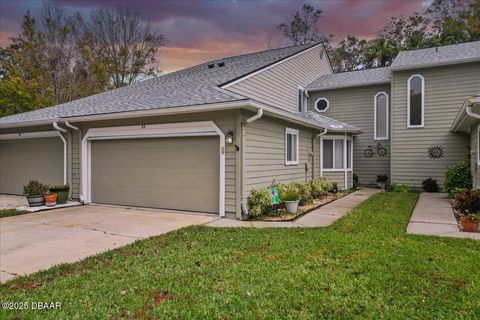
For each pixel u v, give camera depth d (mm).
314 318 3002
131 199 9352
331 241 5445
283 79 13523
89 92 25062
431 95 13195
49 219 7641
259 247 5203
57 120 9914
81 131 10148
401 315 3018
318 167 13312
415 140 13445
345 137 13906
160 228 6719
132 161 9328
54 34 24719
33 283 3896
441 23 27016
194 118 8148
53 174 11023
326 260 4492
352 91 15781
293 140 10797
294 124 10680
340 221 7168
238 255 4805
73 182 10391
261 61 13156
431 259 4461
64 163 10617
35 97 21531
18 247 5398
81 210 8867
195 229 6500
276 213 8227
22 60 23875
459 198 7598
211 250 5066
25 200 10727
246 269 4207
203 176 8219
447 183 11164
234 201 7656
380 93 15188
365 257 4570
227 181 7758
